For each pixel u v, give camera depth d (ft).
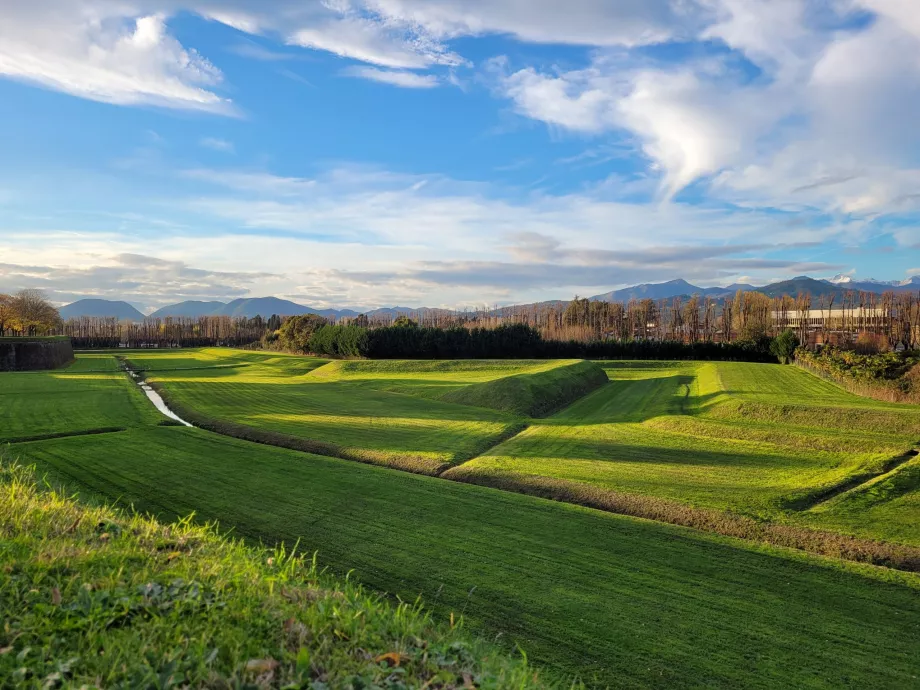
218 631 16.53
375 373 220.43
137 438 88.69
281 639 16.56
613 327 426.10
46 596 17.49
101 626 15.88
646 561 43.88
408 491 62.08
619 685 28.43
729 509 56.54
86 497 56.03
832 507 57.31
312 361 280.31
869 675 29.89
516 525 51.60
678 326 409.90
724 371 193.98
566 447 87.35
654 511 57.41
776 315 412.77
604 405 141.18
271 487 62.75
